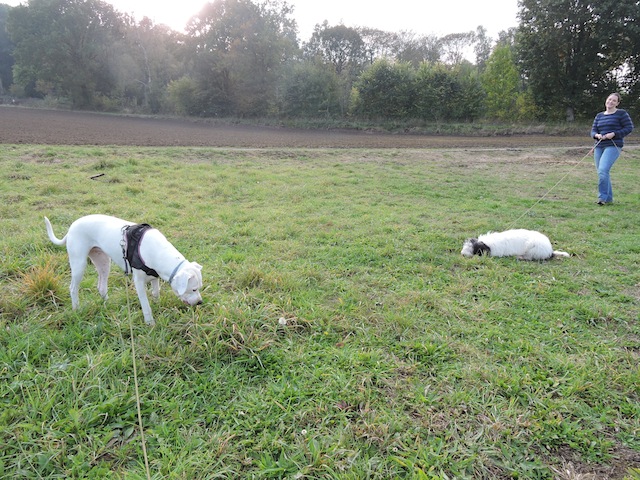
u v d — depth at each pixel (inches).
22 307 151.0
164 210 294.5
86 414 104.8
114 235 143.0
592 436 103.9
